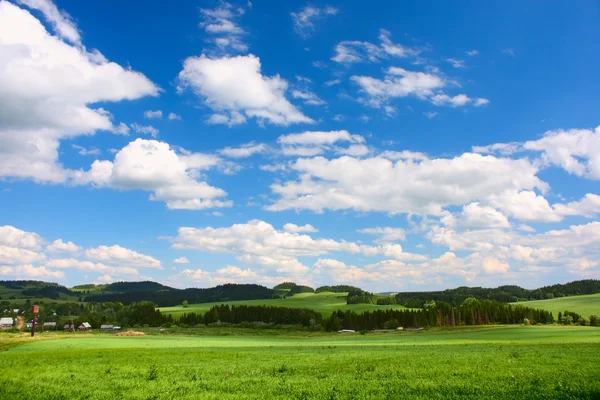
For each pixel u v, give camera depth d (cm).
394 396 2025
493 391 2108
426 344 7588
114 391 2230
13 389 2295
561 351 4600
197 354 4953
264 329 19500
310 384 2425
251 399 1986
